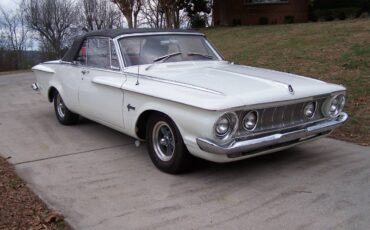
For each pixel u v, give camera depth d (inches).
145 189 175.9
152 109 189.0
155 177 188.9
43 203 162.7
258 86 178.9
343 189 173.5
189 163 186.4
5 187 176.9
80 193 172.7
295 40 537.6
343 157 212.5
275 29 685.3
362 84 330.6
